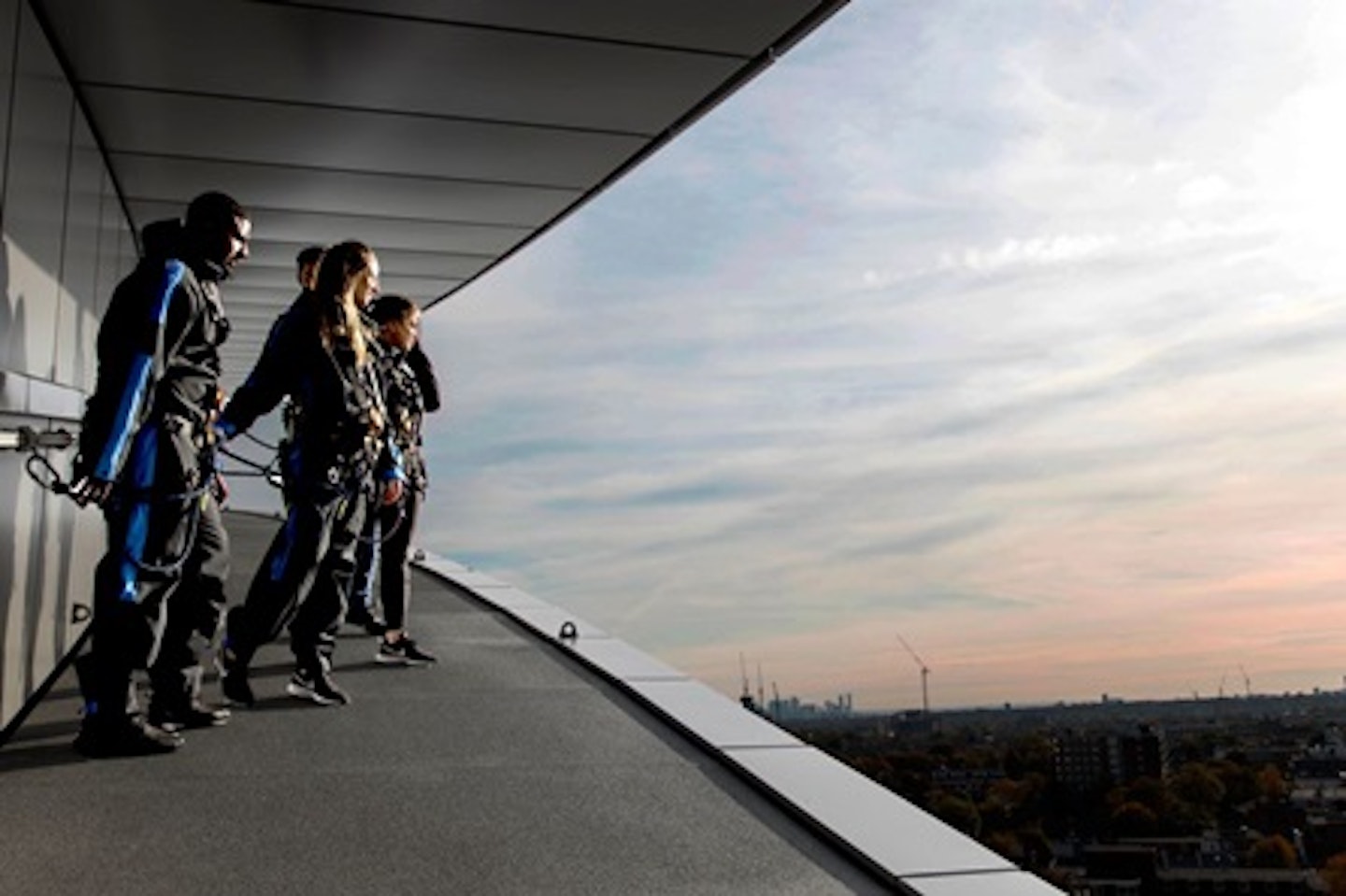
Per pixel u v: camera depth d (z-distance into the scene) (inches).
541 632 247.0
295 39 201.2
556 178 279.9
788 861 114.8
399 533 208.4
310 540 163.9
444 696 184.9
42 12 179.0
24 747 142.6
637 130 247.6
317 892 100.0
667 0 191.2
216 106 228.7
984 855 114.6
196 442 140.6
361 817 121.9
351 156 261.4
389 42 204.1
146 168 261.6
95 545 221.6
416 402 208.7
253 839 113.0
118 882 100.1
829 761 147.3
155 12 187.2
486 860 110.7
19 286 155.5
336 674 201.2
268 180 277.4
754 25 200.1
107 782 129.3
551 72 217.9
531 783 137.9
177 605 152.6
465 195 293.1
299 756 144.4
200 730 154.9
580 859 112.5
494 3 191.2
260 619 165.8
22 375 150.9
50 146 180.7
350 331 166.2
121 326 127.4
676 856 115.0
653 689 188.5
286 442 168.4
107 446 124.3
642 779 141.6
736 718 169.5
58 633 184.1
